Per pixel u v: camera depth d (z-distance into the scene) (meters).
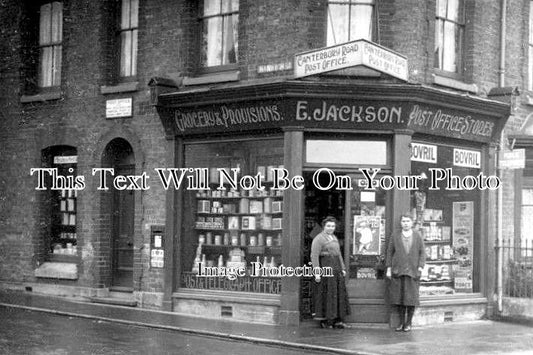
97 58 16.44
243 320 14.15
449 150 14.72
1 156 18.12
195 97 14.28
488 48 15.16
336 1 13.96
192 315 14.59
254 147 14.43
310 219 14.10
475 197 15.12
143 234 15.57
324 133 13.70
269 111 13.68
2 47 18.14
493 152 15.22
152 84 14.80
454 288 14.82
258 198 14.40
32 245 17.42
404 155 13.66
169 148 15.17
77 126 16.73
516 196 15.64
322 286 13.20
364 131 13.62
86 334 12.20
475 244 15.09
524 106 15.91
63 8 17.08
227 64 14.86
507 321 14.68
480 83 14.96
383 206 13.79
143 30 15.77
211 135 14.83
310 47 13.68
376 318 13.66
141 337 12.14
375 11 13.89
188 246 15.14
